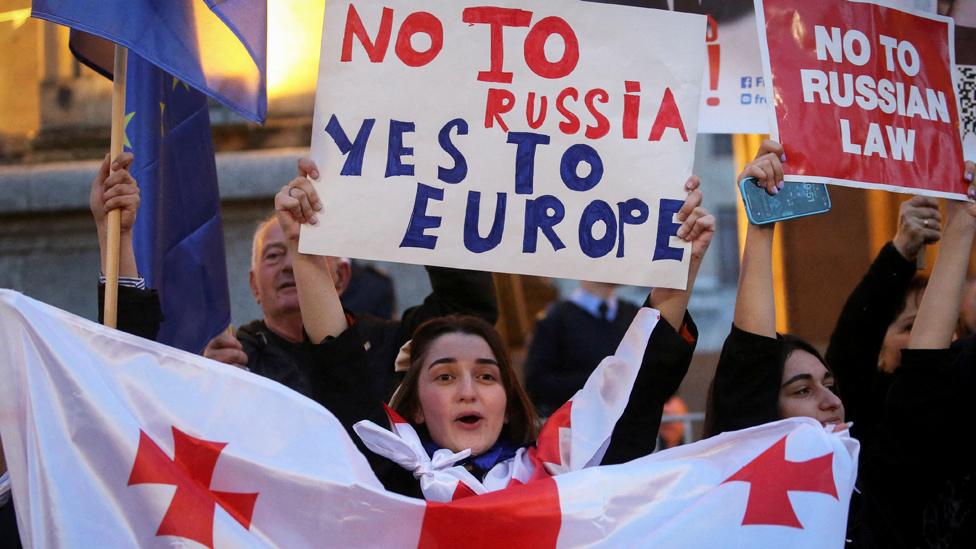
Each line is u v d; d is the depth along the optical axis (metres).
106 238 5.26
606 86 5.41
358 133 5.29
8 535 5.01
